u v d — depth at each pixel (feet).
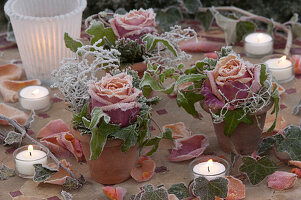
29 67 4.52
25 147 3.71
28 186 3.58
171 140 3.65
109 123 3.34
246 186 3.54
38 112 4.24
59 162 3.56
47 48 4.39
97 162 3.48
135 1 5.22
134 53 4.04
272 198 3.46
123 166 3.51
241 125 3.63
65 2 4.59
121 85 3.34
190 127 4.04
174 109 4.23
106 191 3.43
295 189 3.51
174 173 3.66
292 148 3.65
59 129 3.97
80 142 3.50
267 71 3.58
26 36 4.36
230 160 3.73
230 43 4.97
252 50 4.76
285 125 3.92
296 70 4.57
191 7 5.12
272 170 3.48
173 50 3.78
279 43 5.01
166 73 3.63
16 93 4.37
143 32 4.14
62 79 3.51
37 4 4.57
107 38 4.12
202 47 4.84
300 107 4.14
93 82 3.37
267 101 3.53
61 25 4.33
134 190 3.53
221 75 3.51
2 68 4.61
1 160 3.81
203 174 3.45
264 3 5.65
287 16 5.58
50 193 3.53
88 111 3.40
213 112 3.59
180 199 3.42
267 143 3.71
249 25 4.91
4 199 3.50
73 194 3.51
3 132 3.98
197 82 3.69
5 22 5.40
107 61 3.50
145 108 3.43
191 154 3.71
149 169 3.63
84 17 5.22
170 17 5.09
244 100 3.51
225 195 3.33
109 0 5.17
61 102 4.36
